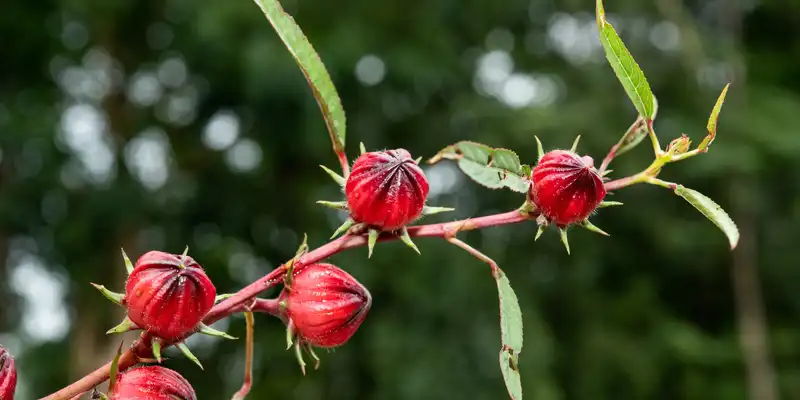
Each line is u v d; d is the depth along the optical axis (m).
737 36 14.59
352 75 11.87
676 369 13.46
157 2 13.25
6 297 13.44
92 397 2.26
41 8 12.92
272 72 10.66
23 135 11.73
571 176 2.45
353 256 11.62
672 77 13.54
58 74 13.59
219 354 12.91
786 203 13.41
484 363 11.53
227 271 13.41
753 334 13.04
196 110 14.16
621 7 13.62
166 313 2.21
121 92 13.90
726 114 12.77
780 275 14.07
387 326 11.52
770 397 12.81
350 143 12.65
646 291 13.80
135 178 13.16
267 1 2.82
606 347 13.20
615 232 13.73
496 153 2.77
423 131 13.36
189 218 13.77
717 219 2.50
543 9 14.66
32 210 12.86
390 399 11.23
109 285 12.98
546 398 11.41
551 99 13.59
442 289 11.59
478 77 14.20
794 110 13.24
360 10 12.22
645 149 13.05
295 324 2.54
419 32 12.56
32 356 13.08
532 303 12.54
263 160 12.89
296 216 13.50
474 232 12.83
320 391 12.39
